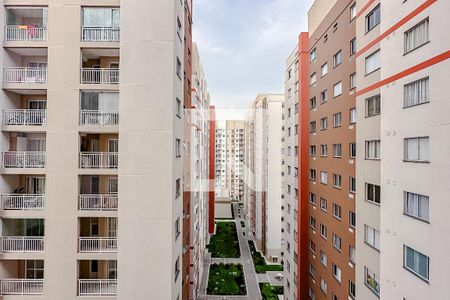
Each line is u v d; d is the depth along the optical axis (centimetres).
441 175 818
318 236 1969
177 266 1380
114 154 1291
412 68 959
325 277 1822
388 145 1104
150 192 1191
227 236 4556
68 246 1212
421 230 905
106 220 1364
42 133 1372
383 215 1135
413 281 942
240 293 3034
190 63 1859
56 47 1237
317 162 2008
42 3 1248
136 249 1187
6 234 1270
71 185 1226
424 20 905
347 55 1523
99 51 1295
